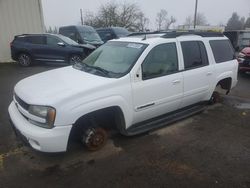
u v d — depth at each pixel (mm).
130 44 4746
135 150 4301
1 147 4324
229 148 4457
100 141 4238
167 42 4785
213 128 5262
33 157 4031
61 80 4117
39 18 15344
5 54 14703
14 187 3365
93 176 3602
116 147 4375
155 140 4668
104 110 4031
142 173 3682
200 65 5410
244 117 5918
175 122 5496
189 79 5082
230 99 7363
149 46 4480
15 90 4184
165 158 4082
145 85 4332
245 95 7898
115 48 4875
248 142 4699
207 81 5555
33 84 4086
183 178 3586
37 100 3525
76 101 3580
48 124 3449
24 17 14883
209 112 6172
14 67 12641
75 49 12688
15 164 3850
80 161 3945
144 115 4535
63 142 3535
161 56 4645
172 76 4754
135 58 4320
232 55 6410
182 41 5078
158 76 4547
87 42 14977
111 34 17688
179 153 4242
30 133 3479
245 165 3945
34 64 13172
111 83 3939
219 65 5859
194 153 4258
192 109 5645
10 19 14523
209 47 5664
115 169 3768
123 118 4191
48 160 3957
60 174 3637
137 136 4793
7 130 4969
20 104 3846
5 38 14539
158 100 4598
